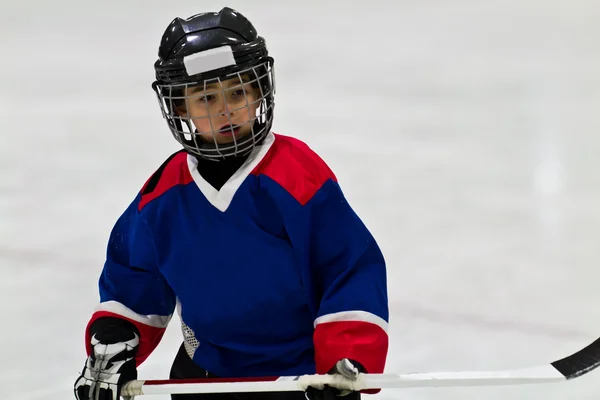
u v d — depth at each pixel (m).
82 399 5.67
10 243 12.56
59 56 26.20
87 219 13.55
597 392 8.15
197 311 5.67
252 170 5.39
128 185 15.14
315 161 5.48
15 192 14.92
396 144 16.70
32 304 10.57
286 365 5.77
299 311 5.61
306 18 29.06
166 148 17.33
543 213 13.02
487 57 23.59
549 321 9.72
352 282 5.32
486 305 10.13
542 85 20.67
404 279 10.92
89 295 10.79
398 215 13.13
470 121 18.08
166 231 5.62
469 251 11.71
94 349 5.71
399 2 30.84
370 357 5.12
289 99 20.25
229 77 5.16
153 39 27.72
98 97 21.62
